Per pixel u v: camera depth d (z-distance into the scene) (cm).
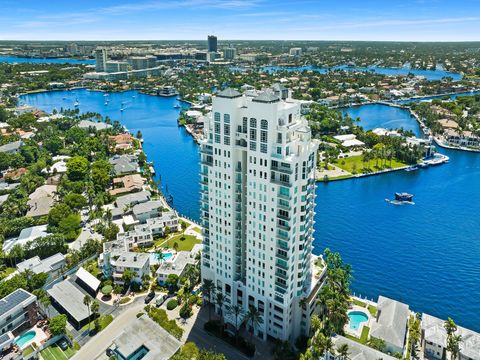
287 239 12925
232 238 14462
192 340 14675
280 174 12600
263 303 14300
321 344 12975
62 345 14588
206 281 15488
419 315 16312
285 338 14175
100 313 16325
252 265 14200
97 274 18988
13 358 13400
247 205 13638
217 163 14025
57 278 18488
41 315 16200
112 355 13712
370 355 12812
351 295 17625
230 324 15262
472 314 17088
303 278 14275
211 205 14750
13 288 16700
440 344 13950
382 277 19488
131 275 17662
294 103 13762
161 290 17788
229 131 13275
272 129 12275
